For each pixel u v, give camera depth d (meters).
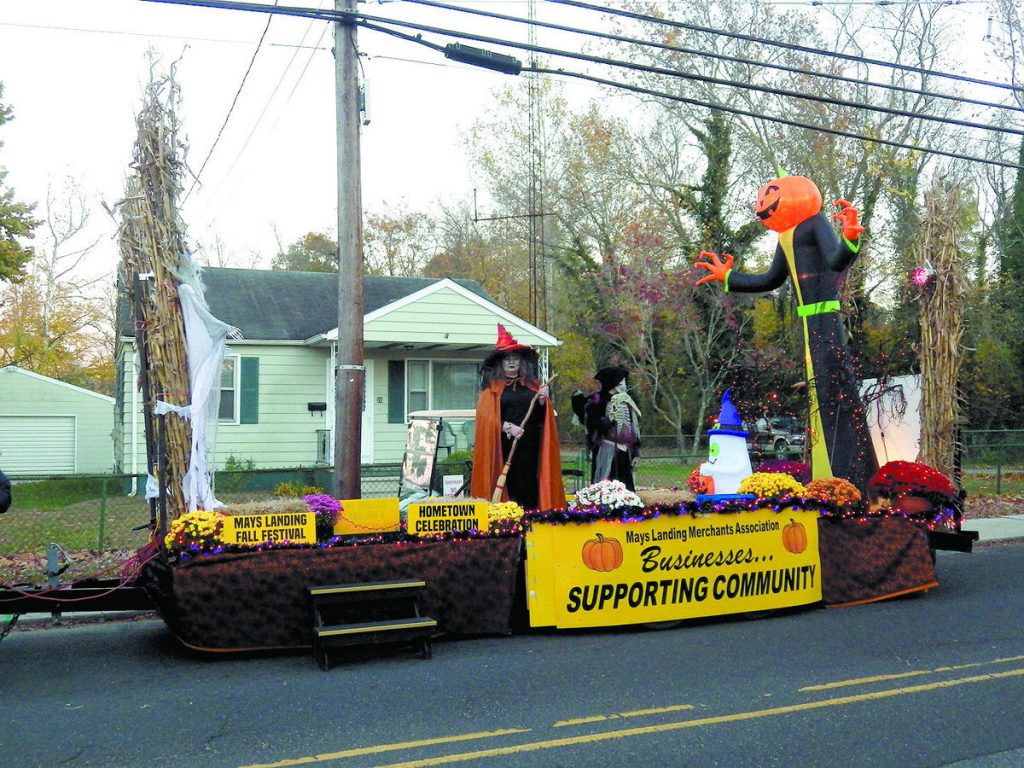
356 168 9.68
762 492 8.52
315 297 20.50
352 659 6.86
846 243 10.05
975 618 8.20
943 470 11.62
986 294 27.89
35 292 37.38
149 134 7.71
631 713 5.50
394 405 19.31
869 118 25.53
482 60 9.80
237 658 6.90
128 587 7.02
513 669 6.52
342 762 4.71
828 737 5.11
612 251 28.11
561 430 31.22
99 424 25.81
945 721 5.39
